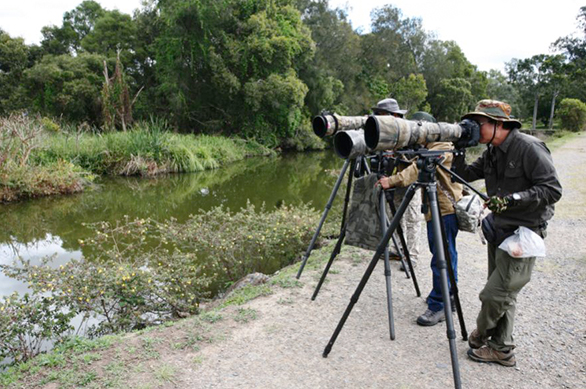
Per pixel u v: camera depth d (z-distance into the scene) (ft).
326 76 112.06
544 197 7.83
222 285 19.31
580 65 167.94
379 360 9.55
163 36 86.74
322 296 13.06
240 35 89.20
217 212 21.70
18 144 46.16
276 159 83.51
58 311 13.39
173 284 16.02
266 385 8.64
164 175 58.49
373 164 10.40
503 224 8.55
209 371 9.14
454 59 187.73
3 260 24.49
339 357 9.68
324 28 116.98
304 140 100.32
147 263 16.58
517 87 188.24
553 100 171.73
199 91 90.33
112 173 56.34
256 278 16.20
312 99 105.50
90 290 13.83
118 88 74.59
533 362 9.46
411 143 7.85
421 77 146.30
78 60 87.10
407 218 15.16
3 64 105.19
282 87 83.82
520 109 210.79
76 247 27.09
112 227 31.86
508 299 8.70
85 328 14.82
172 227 20.38
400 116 13.07
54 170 45.83
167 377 8.91
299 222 21.43
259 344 10.26
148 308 14.87
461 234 20.67
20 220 34.35
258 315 11.80
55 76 82.53
